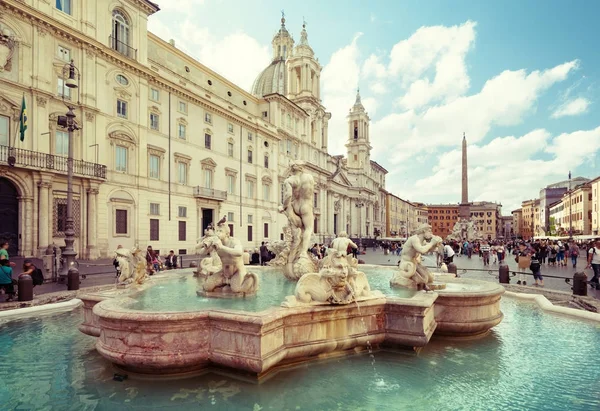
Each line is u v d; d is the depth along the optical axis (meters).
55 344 6.33
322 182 67.62
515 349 6.17
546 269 21.78
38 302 9.51
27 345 6.26
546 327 7.53
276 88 67.25
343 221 79.38
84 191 25.70
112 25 28.86
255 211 46.69
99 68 27.11
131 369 4.72
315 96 67.50
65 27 24.38
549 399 4.42
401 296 6.30
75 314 8.53
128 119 29.55
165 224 33.25
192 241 36.31
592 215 69.12
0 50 21.47
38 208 22.75
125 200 28.94
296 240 9.00
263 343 4.35
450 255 17.55
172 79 34.38
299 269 8.55
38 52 23.25
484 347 6.22
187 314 4.48
